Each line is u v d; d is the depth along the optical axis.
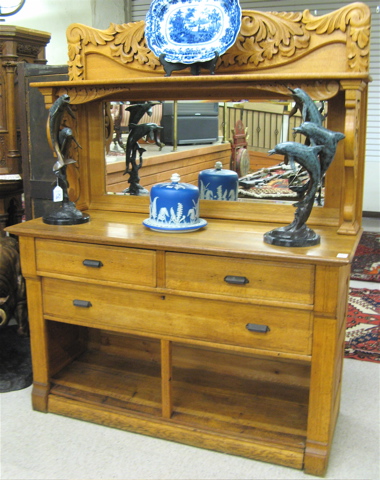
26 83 2.85
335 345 1.79
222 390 2.31
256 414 2.13
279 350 1.87
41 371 2.28
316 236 1.89
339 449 2.04
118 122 2.39
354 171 1.92
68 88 2.23
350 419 2.24
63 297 2.17
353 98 1.83
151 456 2.00
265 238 1.90
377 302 3.47
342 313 2.02
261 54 2.04
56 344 2.40
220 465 1.95
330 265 1.71
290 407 2.18
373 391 2.46
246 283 1.84
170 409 2.10
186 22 2.08
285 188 2.19
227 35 2.02
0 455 2.00
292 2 4.03
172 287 1.95
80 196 2.47
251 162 2.22
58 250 2.11
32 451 2.03
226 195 2.29
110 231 2.09
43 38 3.25
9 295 2.64
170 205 2.04
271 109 2.18
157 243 1.91
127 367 2.52
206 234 2.03
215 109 2.25
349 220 2.00
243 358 2.42
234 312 1.90
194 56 2.06
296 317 1.82
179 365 2.54
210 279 1.89
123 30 2.21
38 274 2.17
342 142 2.06
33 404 2.30
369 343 2.91
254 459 1.98
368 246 4.69
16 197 3.40
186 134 2.29
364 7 1.85
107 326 2.12
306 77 1.84
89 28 2.26
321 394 1.84
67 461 1.97
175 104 2.29
